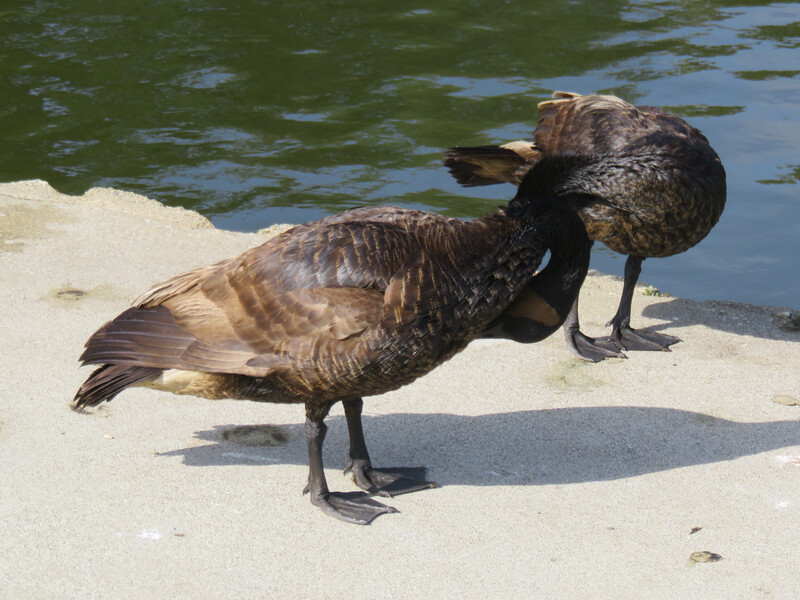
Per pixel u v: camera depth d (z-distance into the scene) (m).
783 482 3.29
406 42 6.89
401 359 3.13
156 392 3.50
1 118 5.64
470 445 3.39
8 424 3.37
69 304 3.73
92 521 3.17
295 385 3.15
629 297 3.72
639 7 7.64
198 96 6.05
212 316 3.15
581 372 3.61
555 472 3.32
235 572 3.09
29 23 7.20
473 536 3.17
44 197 4.34
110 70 6.39
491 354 3.66
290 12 7.53
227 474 3.29
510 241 3.18
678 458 3.35
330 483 3.30
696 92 5.86
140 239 4.04
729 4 7.73
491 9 7.60
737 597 3.05
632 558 3.12
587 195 3.57
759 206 4.68
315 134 5.57
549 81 6.14
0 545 3.12
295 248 3.15
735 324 3.83
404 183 5.02
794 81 6.01
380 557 3.12
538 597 3.05
